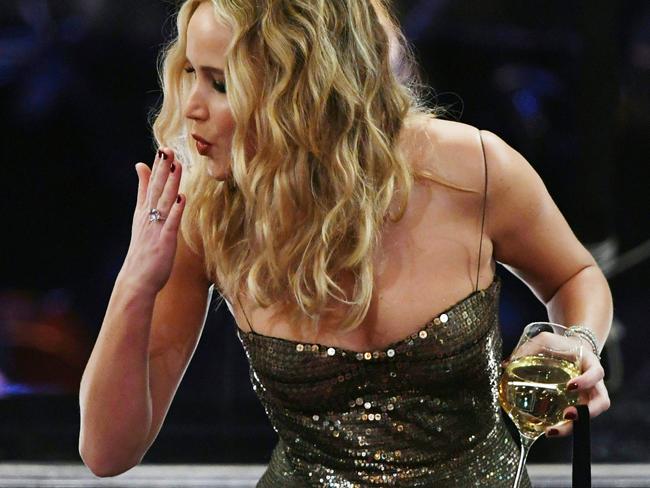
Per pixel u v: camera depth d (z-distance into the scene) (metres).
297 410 6.44
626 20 18.11
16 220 19.09
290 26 6.07
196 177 6.60
